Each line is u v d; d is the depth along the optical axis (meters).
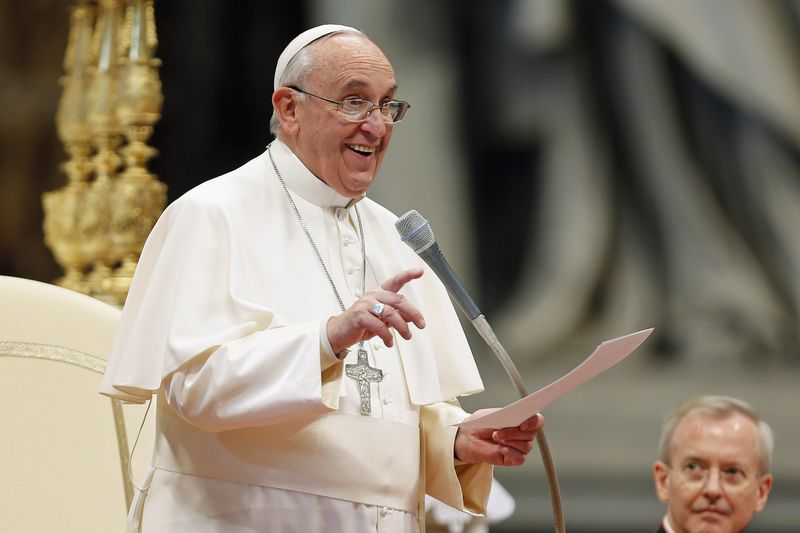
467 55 41.44
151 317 10.54
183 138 42.62
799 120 39.53
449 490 11.41
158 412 10.98
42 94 40.84
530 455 37.84
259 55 42.84
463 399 39.66
